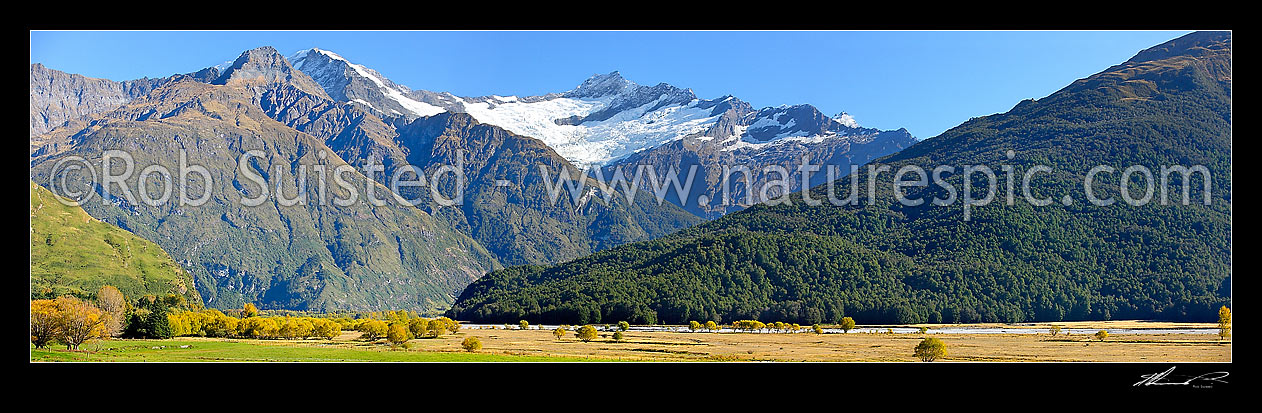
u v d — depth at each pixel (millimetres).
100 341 122250
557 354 119812
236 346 126500
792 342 154500
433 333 174875
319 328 160875
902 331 197375
